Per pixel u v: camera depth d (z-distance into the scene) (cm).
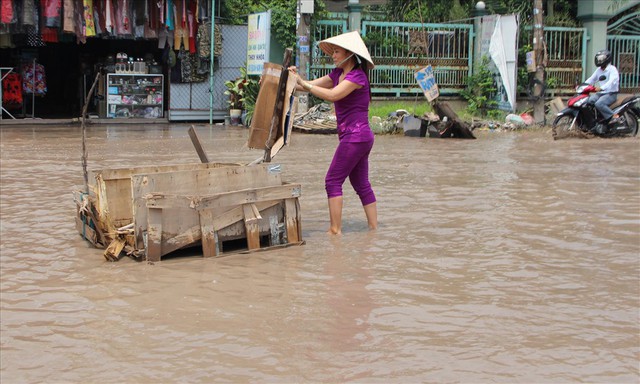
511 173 984
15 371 350
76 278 502
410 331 400
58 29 1788
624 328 407
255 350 373
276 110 603
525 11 2022
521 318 422
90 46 2152
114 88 1923
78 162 1102
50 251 575
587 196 805
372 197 650
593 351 374
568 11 2048
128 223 596
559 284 487
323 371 348
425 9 2109
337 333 397
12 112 2008
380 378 341
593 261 544
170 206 543
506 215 704
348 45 611
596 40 1953
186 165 638
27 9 1708
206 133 1656
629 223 669
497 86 1902
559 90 1952
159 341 385
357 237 622
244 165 623
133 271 519
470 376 344
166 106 2003
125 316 424
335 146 1364
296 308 437
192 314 427
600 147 1316
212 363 357
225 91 1920
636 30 2058
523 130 1709
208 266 532
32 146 1341
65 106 2222
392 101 1945
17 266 531
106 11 1788
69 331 401
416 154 1213
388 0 2166
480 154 1214
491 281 493
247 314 427
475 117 1898
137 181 540
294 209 593
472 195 813
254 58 1841
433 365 355
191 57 1930
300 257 557
